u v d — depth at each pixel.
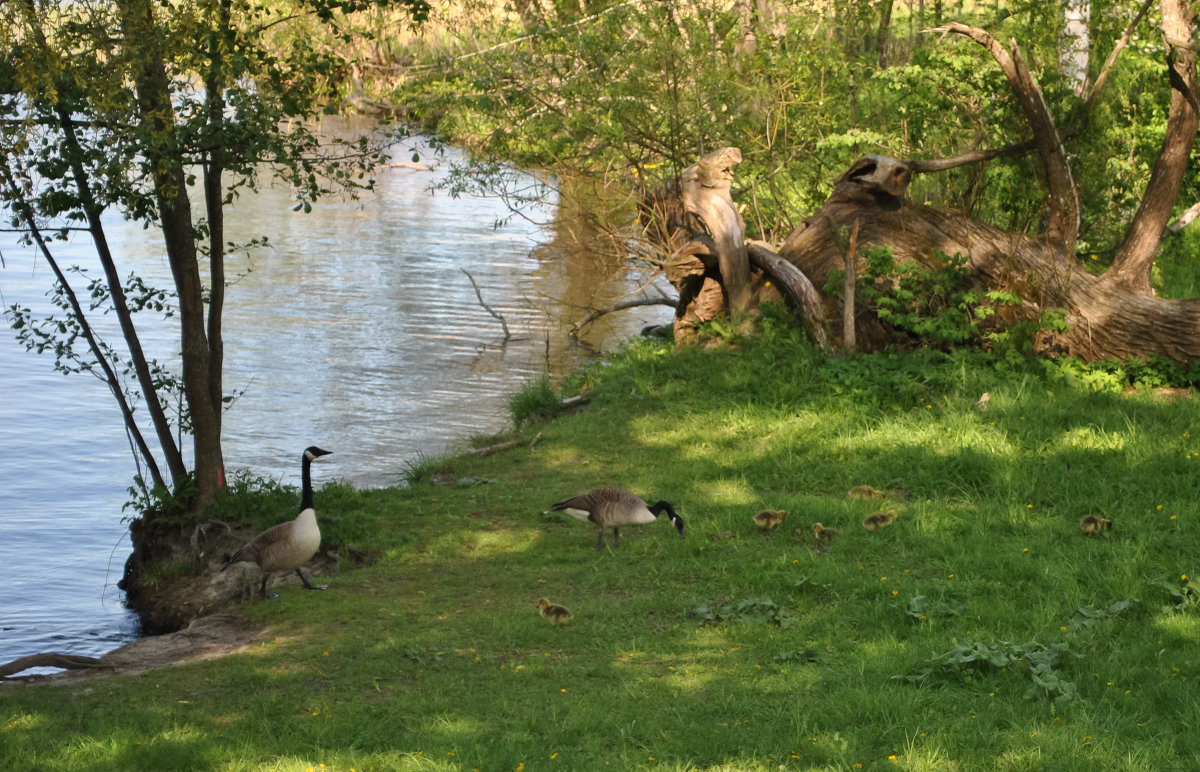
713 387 17.91
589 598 10.66
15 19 11.12
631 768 7.01
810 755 7.14
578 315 28.17
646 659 9.14
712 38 23.11
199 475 14.03
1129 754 6.81
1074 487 12.89
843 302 18.42
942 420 15.52
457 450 17.27
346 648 9.54
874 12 25.05
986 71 20.64
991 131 20.80
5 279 29.39
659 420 16.91
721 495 13.58
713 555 11.62
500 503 13.95
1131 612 9.50
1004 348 17.61
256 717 8.19
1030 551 11.11
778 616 9.86
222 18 12.20
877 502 13.01
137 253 32.94
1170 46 17.34
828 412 16.28
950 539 11.60
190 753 7.39
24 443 18.86
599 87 23.02
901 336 18.69
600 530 12.02
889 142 22.39
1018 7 21.45
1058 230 18.58
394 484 16.06
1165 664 8.36
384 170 50.22
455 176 24.70
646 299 25.64
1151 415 15.37
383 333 26.02
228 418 19.88
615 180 25.55
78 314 14.17
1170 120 17.58
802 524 12.37
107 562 14.34
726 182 20.23
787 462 14.52
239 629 10.42
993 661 8.33
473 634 9.86
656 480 14.27
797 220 24.61
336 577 11.64
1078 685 8.09
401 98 24.56
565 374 22.88
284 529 10.94
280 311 27.67
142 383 14.13
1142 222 17.86
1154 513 12.04
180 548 13.57
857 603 10.16
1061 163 18.47
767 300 19.94
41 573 13.90
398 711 8.19
